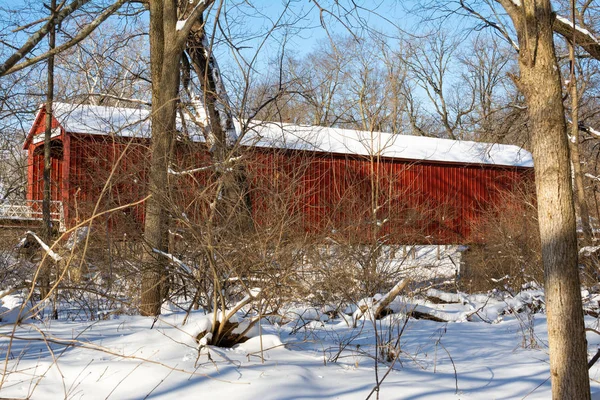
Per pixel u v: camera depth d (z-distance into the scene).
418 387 4.96
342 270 9.03
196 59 12.30
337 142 22.44
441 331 8.08
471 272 17.64
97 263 8.16
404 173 24.34
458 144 26.98
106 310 8.31
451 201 25.11
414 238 17.17
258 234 6.75
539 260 14.79
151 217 7.97
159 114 8.72
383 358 6.14
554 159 4.22
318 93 16.06
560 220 4.16
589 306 10.48
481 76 43.66
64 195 14.93
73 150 15.25
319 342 6.66
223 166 7.48
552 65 4.33
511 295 13.91
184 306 8.73
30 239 11.65
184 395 4.39
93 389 4.44
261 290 5.97
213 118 11.29
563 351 4.07
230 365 5.14
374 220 13.46
